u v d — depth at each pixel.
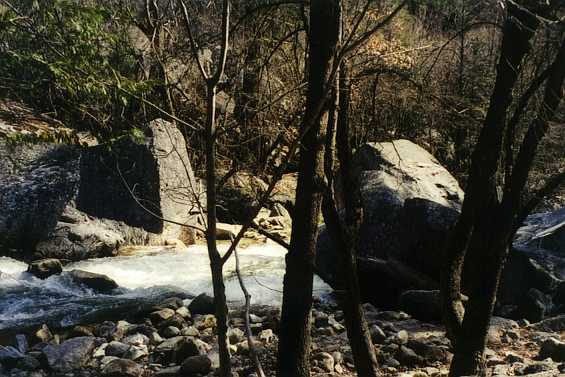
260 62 8.10
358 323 5.98
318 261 11.82
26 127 6.88
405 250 10.97
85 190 13.92
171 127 14.49
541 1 5.30
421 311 9.61
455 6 7.16
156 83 5.30
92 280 11.30
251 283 11.86
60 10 4.75
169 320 9.45
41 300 10.70
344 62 5.84
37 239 13.10
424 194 12.03
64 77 4.63
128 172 13.99
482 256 5.75
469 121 8.09
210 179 4.61
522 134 7.28
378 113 8.82
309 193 5.80
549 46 6.03
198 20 13.33
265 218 16.22
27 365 7.91
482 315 5.79
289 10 8.36
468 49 12.20
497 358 7.57
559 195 14.45
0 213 13.03
